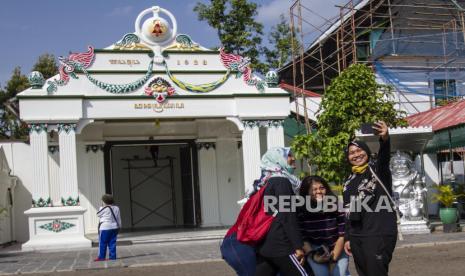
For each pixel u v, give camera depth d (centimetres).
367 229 654
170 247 1808
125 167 2778
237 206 2375
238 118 2061
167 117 2016
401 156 1822
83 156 2238
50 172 1956
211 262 1382
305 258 659
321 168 1892
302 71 2483
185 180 2481
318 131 1988
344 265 687
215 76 2061
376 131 659
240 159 2386
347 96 1925
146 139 2333
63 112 1911
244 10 3116
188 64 2045
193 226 2400
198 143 2370
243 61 2080
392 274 1086
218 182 2372
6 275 1288
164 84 2017
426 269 1126
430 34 2747
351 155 681
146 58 2012
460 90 2700
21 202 2200
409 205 1800
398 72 2680
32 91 1892
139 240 1981
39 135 1892
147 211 2795
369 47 2762
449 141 2084
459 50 2709
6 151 2205
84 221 2039
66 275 1262
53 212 1858
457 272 1072
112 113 1966
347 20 2677
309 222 687
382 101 1988
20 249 1909
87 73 1956
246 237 657
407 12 2773
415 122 2262
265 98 2072
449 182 2500
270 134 2075
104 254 1490
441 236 1688
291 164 681
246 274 671
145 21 2027
